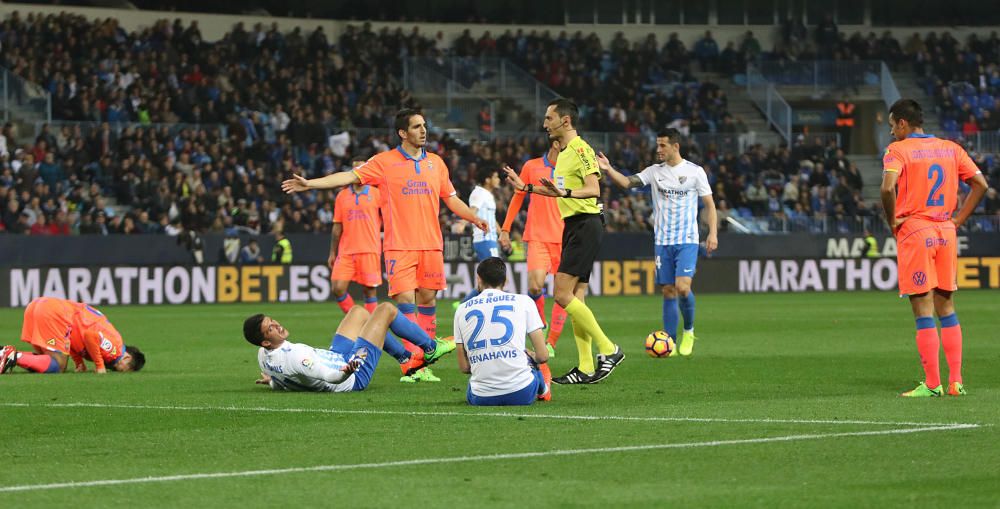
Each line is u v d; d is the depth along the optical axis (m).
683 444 25.55
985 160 135.38
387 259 40.97
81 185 108.44
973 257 115.31
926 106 151.38
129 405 32.72
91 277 95.75
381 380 39.03
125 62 124.69
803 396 34.12
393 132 124.44
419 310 42.06
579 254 37.28
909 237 33.50
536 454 24.52
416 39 141.88
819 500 20.14
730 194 125.81
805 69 148.38
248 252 104.31
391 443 26.06
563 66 143.50
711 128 140.50
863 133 152.25
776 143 142.00
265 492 21.11
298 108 123.44
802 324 68.44
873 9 160.75
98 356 42.50
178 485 21.75
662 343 47.72
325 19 147.00
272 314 82.31
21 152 108.00
